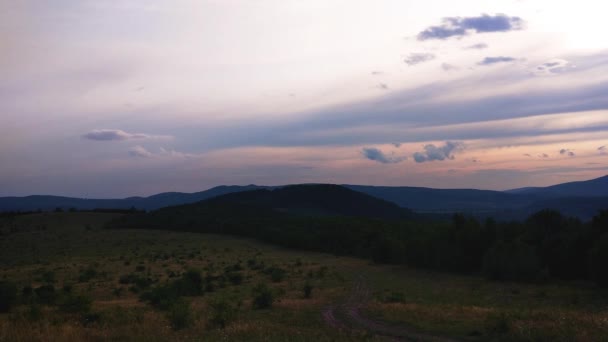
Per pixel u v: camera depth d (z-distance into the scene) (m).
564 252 67.38
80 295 31.06
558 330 19.53
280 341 20.14
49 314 28.27
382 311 32.47
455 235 88.12
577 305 42.69
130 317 27.27
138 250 120.81
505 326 21.77
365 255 114.62
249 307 39.12
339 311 34.88
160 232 161.12
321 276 73.12
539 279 65.88
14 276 77.75
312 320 30.67
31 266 92.62
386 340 21.70
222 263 95.19
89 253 115.38
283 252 123.25
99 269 85.06
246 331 22.14
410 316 29.22
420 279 72.62
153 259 100.88
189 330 22.77
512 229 84.31
